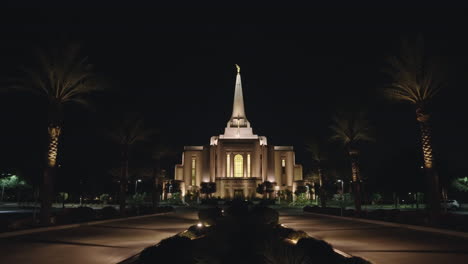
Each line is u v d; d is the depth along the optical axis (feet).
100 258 44.09
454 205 174.91
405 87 88.94
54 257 44.60
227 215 82.12
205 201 240.12
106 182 245.86
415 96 87.61
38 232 71.05
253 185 276.41
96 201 258.57
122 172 126.93
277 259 31.22
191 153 307.99
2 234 62.49
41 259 43.32
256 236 42.06
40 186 182.50
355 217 111.04
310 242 29.50
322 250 28.07
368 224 92.84
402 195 218.59
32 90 83.82
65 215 89.97
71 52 84.02
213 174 287.28
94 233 71.26
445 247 51.62
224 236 41.22
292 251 30.22
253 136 304.71
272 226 58.44
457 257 43.91
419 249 49.96
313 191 267.18
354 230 77.05
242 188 276.41
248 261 30.83
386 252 47.62
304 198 243.60
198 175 302.45
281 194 271.49
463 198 254.06
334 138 132.98
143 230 78.69
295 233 46.78
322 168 174.60
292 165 302.25
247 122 313.32
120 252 48.37
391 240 59.57
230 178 277.44
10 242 57.00
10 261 42.01
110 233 71.56
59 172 210.38
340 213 128.06
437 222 77.20
